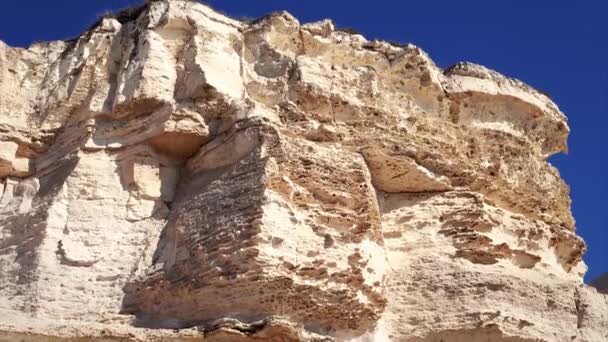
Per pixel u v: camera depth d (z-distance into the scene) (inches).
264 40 836.6
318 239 723.4
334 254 722.2
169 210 774.5
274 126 755.4
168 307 711.7
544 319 783.7
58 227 760.3
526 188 871.7
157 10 834.8
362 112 815.7
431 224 804.0
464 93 868.6
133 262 748.0
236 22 844.0
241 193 722.2
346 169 765.3
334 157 768.9
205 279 696.4
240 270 689.6
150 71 798.5
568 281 819.4
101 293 733.3
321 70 826.2
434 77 861.2
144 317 714.8
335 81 824.9
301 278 702.5
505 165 867.4
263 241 695.1
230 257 694.5
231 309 689.6
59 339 679.1
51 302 724.7
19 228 775.1
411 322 757.3
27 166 814.5
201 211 736.3
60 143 815.1
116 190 777.6
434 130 845.8
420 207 813.9
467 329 748.6
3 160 803.4
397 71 858.1
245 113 772.6
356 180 762.8
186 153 794.2
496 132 871.7
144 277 728.3
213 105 786.2
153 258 744.3
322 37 853.8
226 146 765.9
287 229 711.1
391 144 810.2
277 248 701.3
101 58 835.4
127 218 767.1
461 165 833.5
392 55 865.5
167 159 792.3
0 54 852.6
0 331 673.6
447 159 830.5
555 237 861.8
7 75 848.9
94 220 764.0
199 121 782.5
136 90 791.7
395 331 754.2
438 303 762.2
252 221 699.4
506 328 756.0
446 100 866.1
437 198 818.8
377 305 735.7
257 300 686.5
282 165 734.5
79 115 819.4
